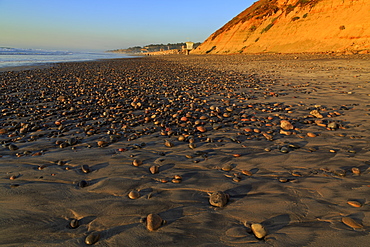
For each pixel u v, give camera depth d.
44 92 9.23
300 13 43.28
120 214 2.19
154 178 2.92
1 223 2.05
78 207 2.31
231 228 1.96
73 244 1.81
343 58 23.81
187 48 86.00
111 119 5.77
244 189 2.64
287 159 3.45
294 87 10.30
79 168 3.20
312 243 1.75
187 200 2.43
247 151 3.79
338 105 6.86
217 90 10.04
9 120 5.68
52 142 4.23
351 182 2.71
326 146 3.91
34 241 1.85
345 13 35.03
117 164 3.33
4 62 30.58
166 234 1.90
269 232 1.89
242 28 58.56
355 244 1.73
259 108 6.79
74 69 21.23
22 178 2.90
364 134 4.43
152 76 15.59
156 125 5.36
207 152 3.77
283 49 41.34
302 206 2.26
